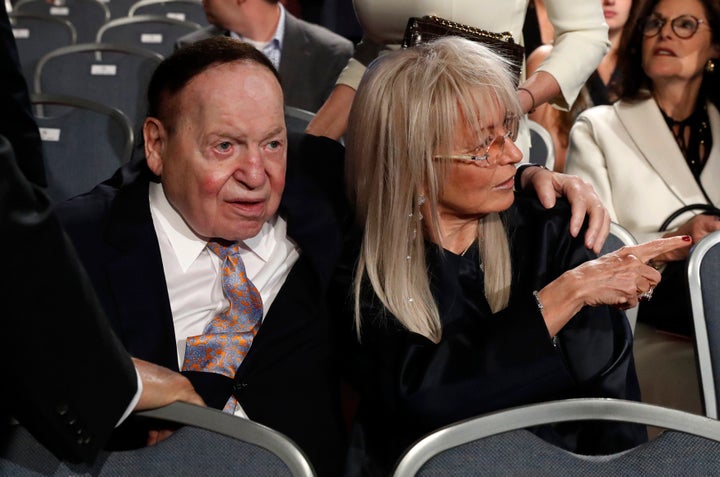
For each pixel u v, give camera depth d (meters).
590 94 3.83
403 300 1.89
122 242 1.91
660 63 2.91
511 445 1.52
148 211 1.95
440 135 1.83
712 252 2.19
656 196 2.93
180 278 1.96
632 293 1.80
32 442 1.52
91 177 2.88
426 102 1.82
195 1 5.04
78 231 1.92
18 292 1.36
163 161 1.90
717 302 2.17
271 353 1.93
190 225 1.93
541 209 2.03
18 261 1.36
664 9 2.91
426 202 1.89
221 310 1.99
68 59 3.63
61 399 1.44
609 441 1.87
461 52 1.86
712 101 2.95
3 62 1.41
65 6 5.11
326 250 1.98
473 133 1.82
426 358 1.84
